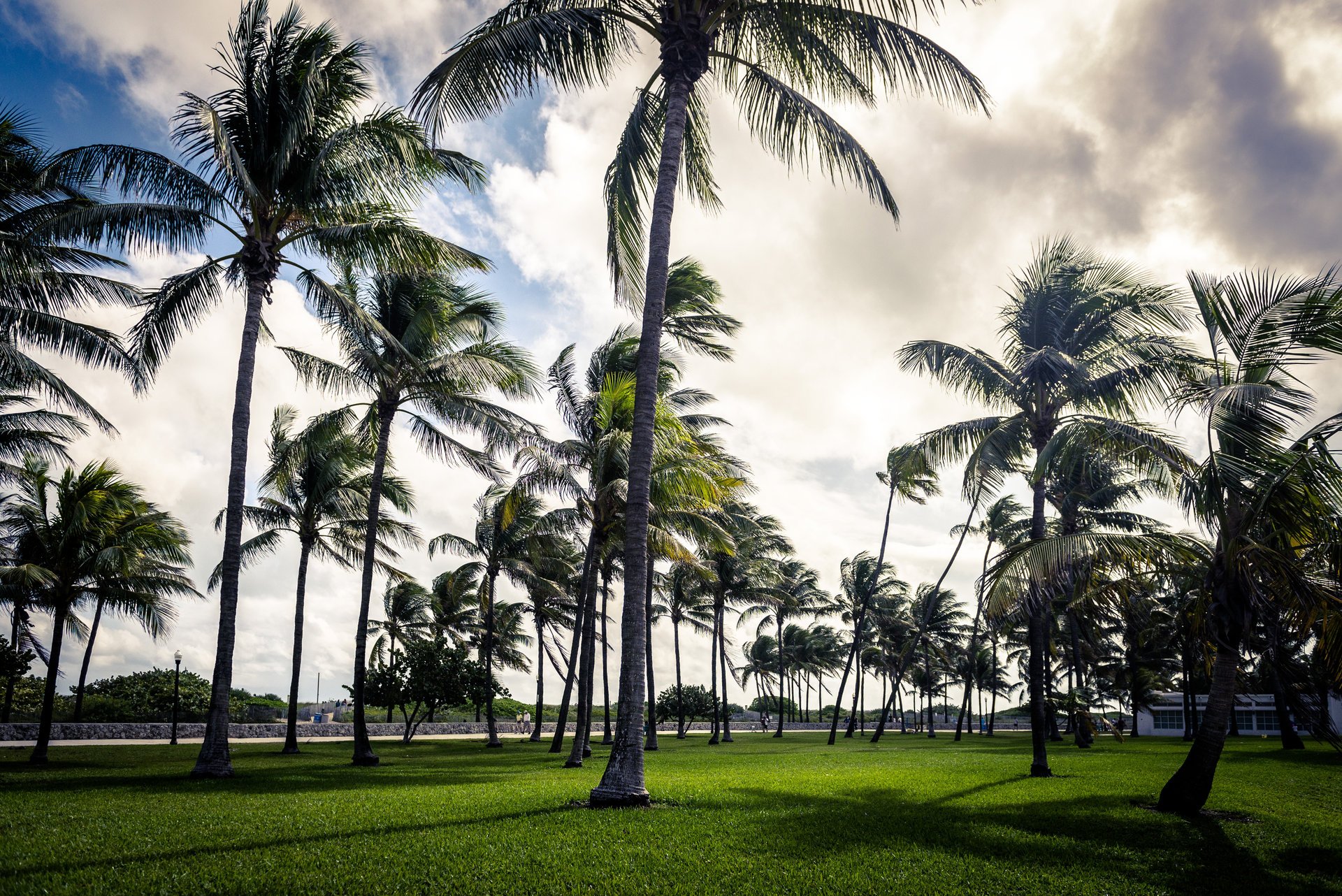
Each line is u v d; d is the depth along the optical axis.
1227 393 9.93
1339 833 10.63
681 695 49.41
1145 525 29.28
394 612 44.97
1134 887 7.63
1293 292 11.13
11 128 17.77
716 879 7.39
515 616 48.91
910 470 21.41
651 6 12.95
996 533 37.34
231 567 16.52
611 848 8.48
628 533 11.98
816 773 18.83
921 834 9.91
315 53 17.06
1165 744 39.03
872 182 13.29
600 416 20.25
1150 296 18.02
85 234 15.95
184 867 7.35
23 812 10.38
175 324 18.08
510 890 6.86
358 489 29.25
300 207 17.44
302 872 7.23
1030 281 20.44
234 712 40.91
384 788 13.90
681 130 12.62
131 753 24.12
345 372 21.48
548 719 68.19
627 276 14.69
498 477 26.38
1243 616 11.91
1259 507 11.66
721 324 26.31
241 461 16.80
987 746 38.03
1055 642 40.00
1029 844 9.48
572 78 12.96
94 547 22.02
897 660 63.47
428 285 24.06
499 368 22.11
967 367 19.92
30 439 21.50
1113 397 18.23
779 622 56.00
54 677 20.81
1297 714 11.83
